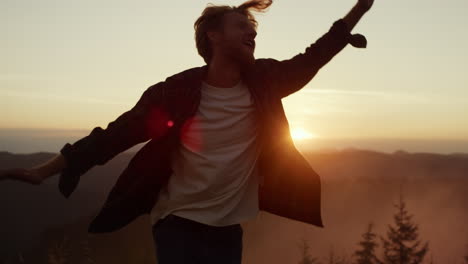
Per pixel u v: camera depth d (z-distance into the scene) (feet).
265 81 7.68
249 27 7.52
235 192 7.30
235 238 7.50
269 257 354.13
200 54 7.84
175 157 7.44
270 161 7.63
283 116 7.65
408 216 168.04
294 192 7.60
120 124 7.02
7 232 336.08
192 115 7.27
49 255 44.96
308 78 8.02
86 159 6.78
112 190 7.54
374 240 171.83
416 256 163.43
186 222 7.29
